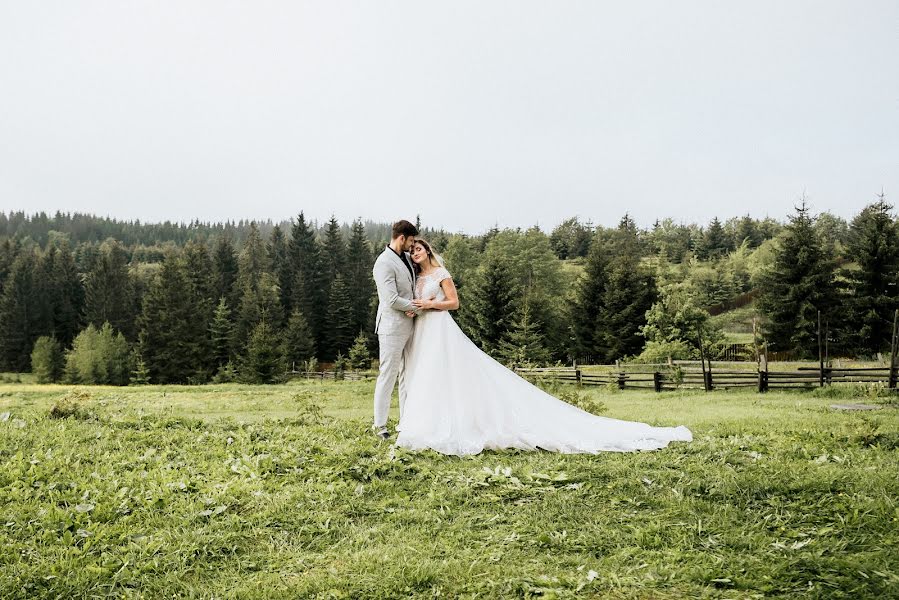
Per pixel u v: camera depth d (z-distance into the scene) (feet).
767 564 10.40
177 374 193.57
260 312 225.35
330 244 333.62
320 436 21.44
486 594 9.73
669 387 66.74
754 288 228.02
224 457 18.89
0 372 258.16
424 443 18.99
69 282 306.76
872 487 13.98
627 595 9.55
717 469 15.99
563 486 15.24
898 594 9.24
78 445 20.29
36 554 11.58
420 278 21.30
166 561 11.31
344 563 11.17
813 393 52.70
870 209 145.79
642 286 160.35
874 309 135.74
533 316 165.37
